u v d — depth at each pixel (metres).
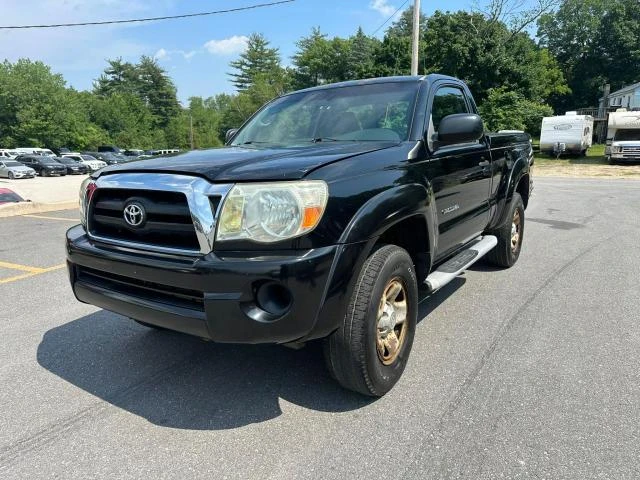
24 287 5.37
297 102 4.13
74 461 2.40
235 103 78.38
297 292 2.30
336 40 64.25
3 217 11.02
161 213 2.51
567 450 2.39
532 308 4.42
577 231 8.26
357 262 2.49
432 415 2.73
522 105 30.77
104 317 4.38
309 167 2.47
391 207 2.71
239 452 2.45
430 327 4.00
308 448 2.47
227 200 2.35
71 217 11.00
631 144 25.73
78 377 3.27
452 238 3.83
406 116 3.50
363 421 2.70
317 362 3.42
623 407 2.77
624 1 61.94
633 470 2.24
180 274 2.40
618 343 3.63
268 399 2.95
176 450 2.48
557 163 28.11
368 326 2.64
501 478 2.21
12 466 2.37
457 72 31.67
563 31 64.31
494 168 4.67
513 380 3.10
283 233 2.31
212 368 3.37
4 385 3.17
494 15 31.06
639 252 6.56
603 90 53.62
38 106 66.12
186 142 96.44
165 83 99.75
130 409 2.87
